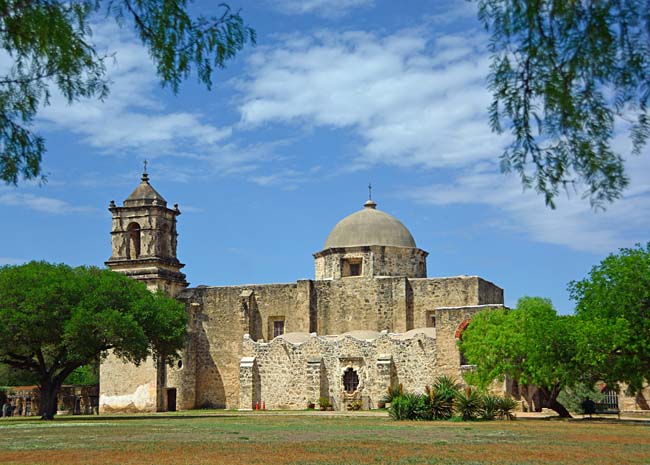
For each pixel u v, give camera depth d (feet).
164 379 215.31
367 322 216.13
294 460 70.23
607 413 179.11
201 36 35.37
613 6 31.27
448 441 91.25
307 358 207.00
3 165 36.81
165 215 225.15
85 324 149.59
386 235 227.81
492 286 224.33
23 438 101.50
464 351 177.58
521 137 33.45
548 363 133.59
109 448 84.07
